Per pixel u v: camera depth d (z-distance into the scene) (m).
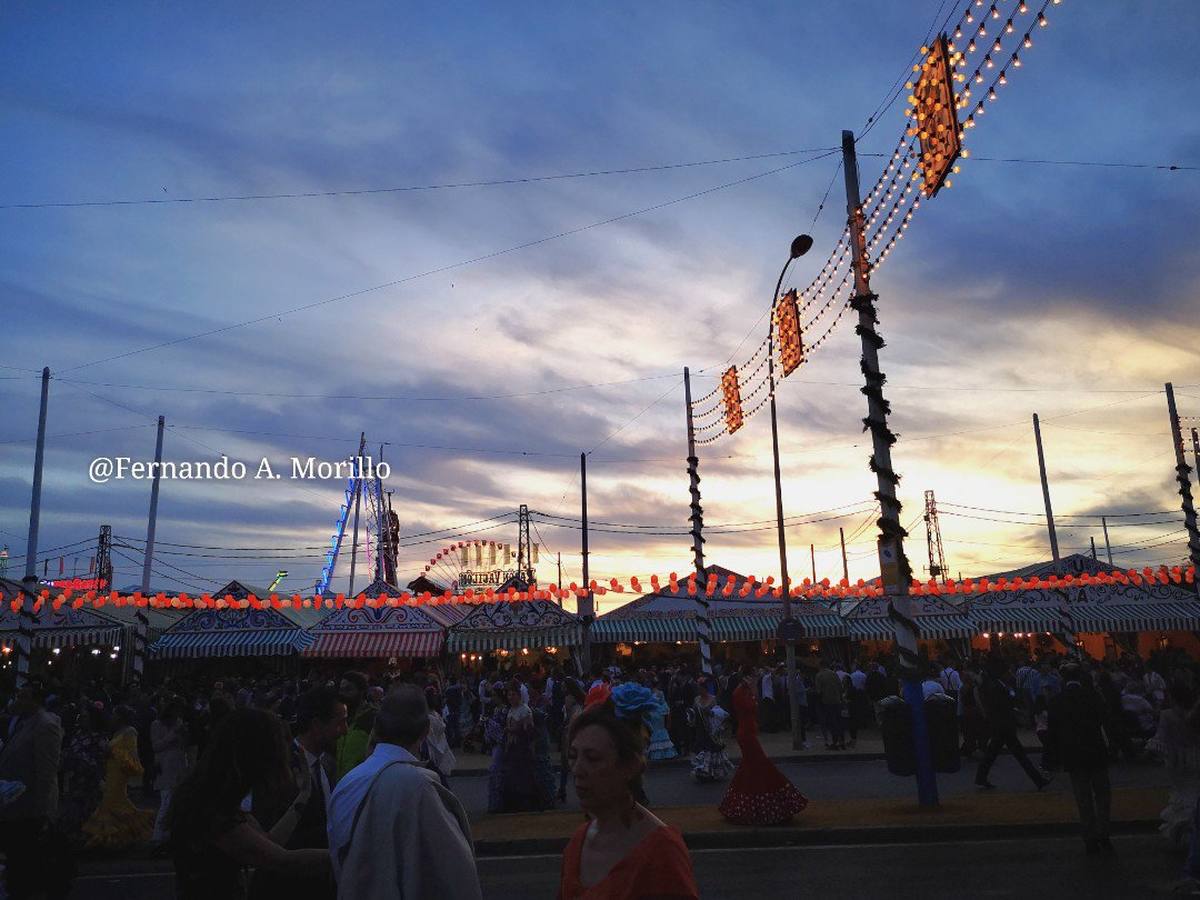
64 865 8.15
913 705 13.17
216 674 35.09
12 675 31.84
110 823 11.91
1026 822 11.41
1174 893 8.22
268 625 32.69
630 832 2.98
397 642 32.28
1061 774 17.00
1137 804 12.49
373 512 48.44
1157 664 28.33
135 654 33.84
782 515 25.28
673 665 33.03
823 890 8.82
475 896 3.47
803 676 31.41
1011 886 8.70
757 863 10.20
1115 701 18.17
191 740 16.80
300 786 4.66
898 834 11.34
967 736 20.31
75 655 35.72
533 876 10.02
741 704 12.34
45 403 26.36
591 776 2.96
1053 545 36.31
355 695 7.52
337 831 3.58
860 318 14.41
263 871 4.33
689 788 17.27
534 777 14.22
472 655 39.28
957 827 11.34
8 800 7.73
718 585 36.22
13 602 30.42
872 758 21.12
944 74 11.02
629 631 34.78
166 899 9.38
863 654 40.28
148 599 31.16
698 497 25.39
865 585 32.09
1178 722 9.91
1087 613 34.53
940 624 34.25
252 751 4.07
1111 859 9.69
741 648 39.25
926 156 11.66
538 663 36.06
